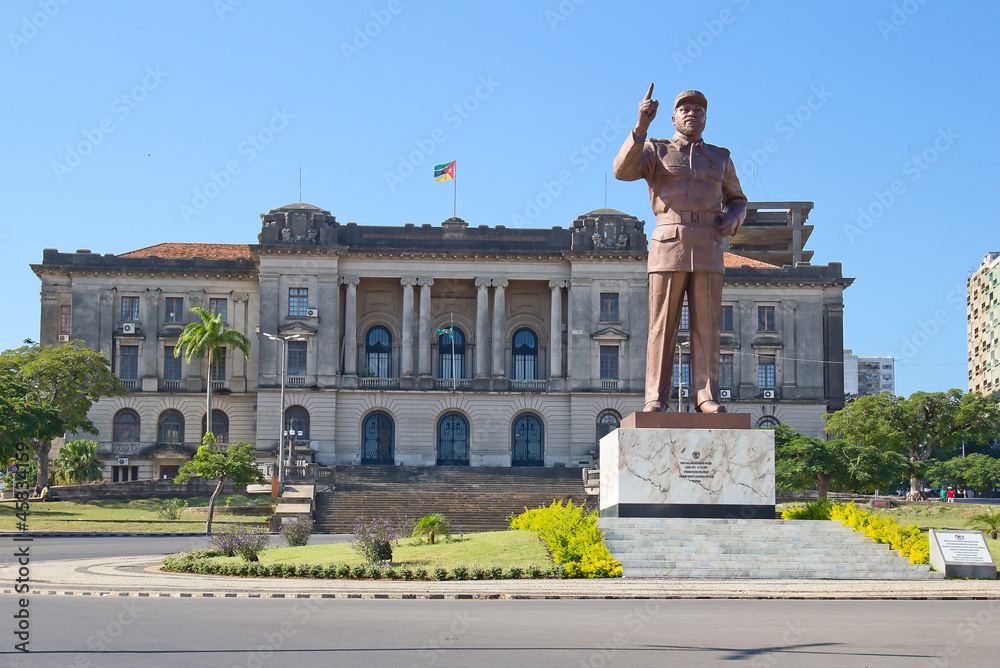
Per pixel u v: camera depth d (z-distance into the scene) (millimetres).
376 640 18062
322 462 87812
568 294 92250
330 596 24875
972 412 78438
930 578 28922
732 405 93750
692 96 32375
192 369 92188
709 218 32312
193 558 32781
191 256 97625
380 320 94375
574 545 29109
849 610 22375
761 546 29844
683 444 31312
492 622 20219
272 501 69188
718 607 22734
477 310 91875
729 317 95188
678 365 88500
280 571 29688
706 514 31078
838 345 97062
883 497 75938
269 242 89375
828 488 76188
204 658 16328
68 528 57250
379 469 84625
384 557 30312
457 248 91688
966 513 67438
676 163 32312
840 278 96000
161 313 92875
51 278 92625
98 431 86938
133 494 72062
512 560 29797
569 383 90750
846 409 83500
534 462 91875
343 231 91500
